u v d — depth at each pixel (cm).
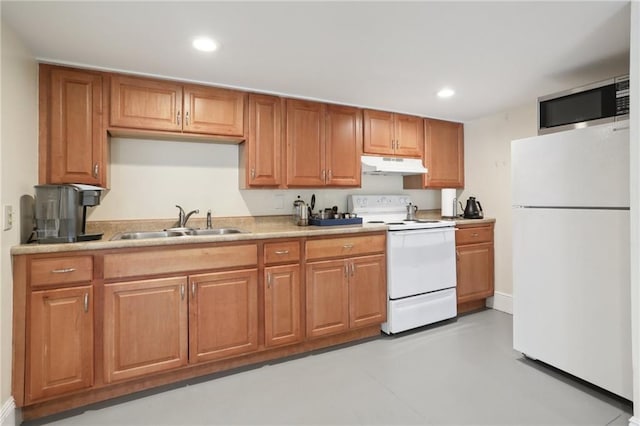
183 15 166
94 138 222
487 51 209
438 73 242
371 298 283
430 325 315
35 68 205
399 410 188
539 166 226
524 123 325
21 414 180
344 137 311
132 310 201
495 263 359
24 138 189
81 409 191
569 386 211
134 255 201
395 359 248
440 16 170
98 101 223
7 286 169
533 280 231
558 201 215
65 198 196
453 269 322
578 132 205
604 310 194
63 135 215
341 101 304
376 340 283
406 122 345
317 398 200
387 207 362
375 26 179
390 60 220
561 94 229
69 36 184
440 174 368
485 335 291
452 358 249
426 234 305
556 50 208
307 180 293
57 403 189
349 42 196
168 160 271
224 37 188
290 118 286
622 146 185
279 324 244
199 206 282
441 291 316
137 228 260
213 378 224
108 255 195
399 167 329
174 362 211
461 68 234
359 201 347
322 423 178
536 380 218
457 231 334
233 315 228
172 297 210
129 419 183
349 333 281
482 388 209
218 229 276
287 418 182
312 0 155
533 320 231
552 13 168
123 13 164
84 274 190
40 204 193
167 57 211
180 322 212
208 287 220
